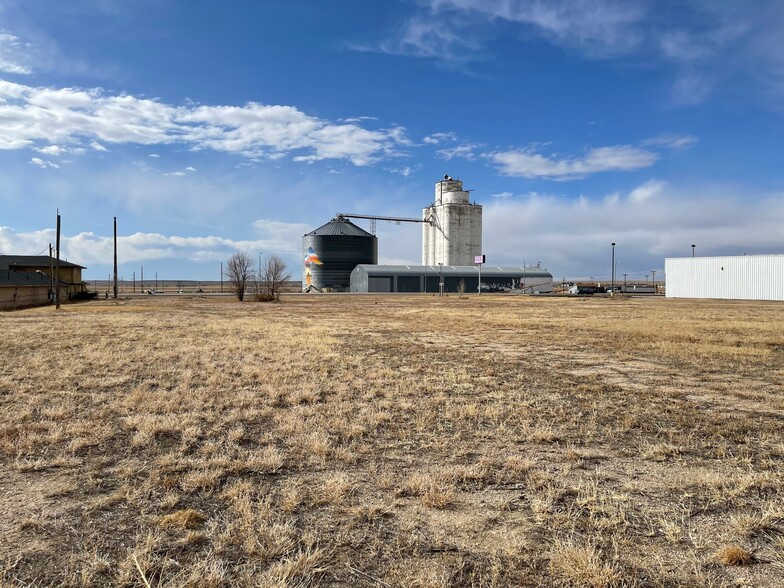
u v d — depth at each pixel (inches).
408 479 213.2
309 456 243.1
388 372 481.7
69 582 137.6
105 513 180.5
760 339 750.5
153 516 177.3
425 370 503.8
